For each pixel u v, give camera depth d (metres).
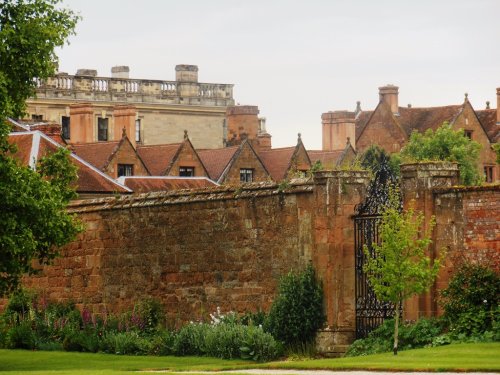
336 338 39.59
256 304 42.50
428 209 37.66
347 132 99.50
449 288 36.91
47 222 39.84
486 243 36.72
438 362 32.16
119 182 72.12
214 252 44.03
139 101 115.75
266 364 35.41
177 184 74.19
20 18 41.31
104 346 43.69
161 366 38.19
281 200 41.72
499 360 32.00
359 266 39.81
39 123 72.81
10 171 39.28
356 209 40.12
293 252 41.31
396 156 82.75
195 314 44.62
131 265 47.28
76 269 49.69
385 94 99.00
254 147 96.50
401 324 37.94
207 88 119.94
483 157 98.50
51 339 46.16
